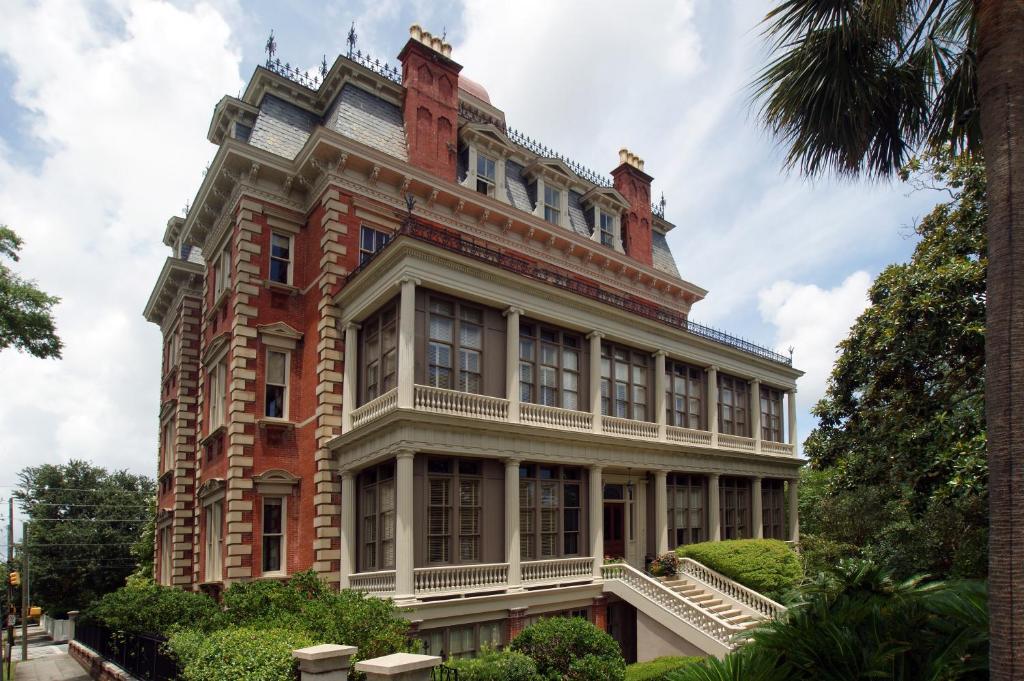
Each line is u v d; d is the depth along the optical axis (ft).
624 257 105.40
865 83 32.12
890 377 55.93
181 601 61.67
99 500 204.23
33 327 78.28
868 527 92.27
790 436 114.93
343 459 70.33
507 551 66.23
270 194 79.15
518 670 45.09
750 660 31.30
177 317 112.06
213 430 80.74
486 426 65.62
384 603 49.21
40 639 192.24
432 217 84.12
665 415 88.12
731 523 100.07
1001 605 21.24
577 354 81.15
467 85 115.55
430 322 66.39
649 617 69.97
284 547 72.18
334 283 74.23
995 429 22.27
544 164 98.27
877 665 28.32
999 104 24.00
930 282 51.83
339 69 83.66
